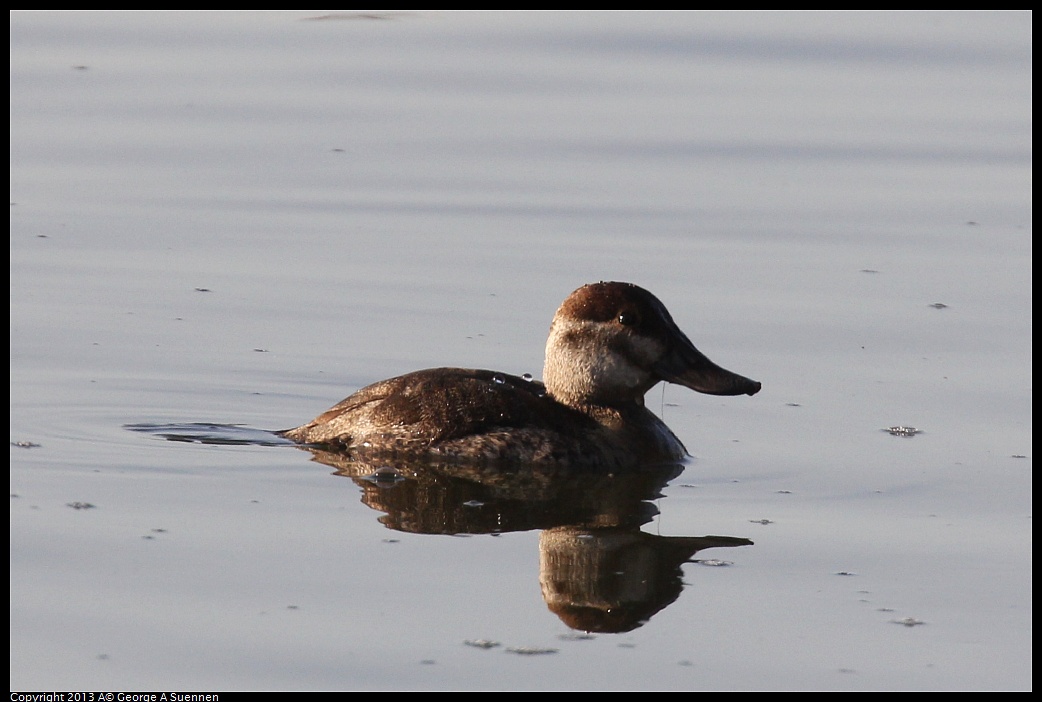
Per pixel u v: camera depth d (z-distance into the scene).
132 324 16.22
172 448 12.79
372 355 15.60
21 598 9.61
